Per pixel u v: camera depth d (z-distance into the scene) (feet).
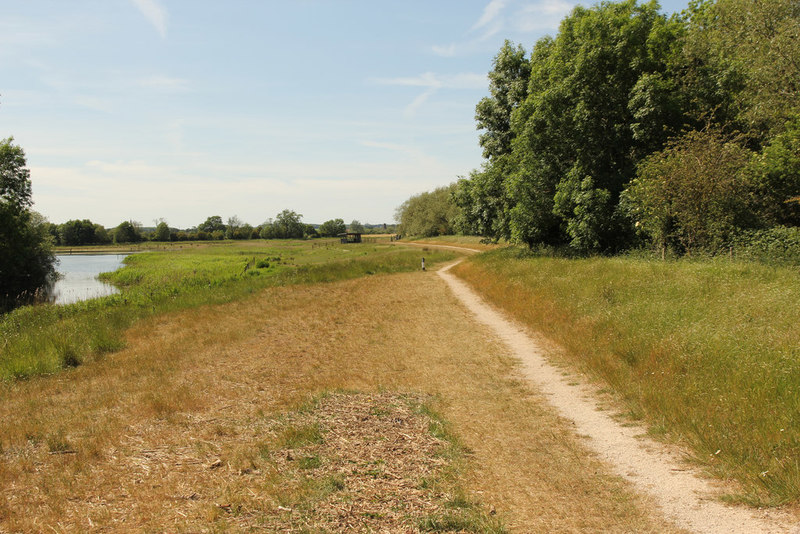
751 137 64.23
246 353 35.96
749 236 47.65
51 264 130.00
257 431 19.89
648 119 64.59
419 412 21.99
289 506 13.50
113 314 53.52
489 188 91.04
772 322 24.38
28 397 26.27
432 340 38.55
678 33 72.84
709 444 16.42
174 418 21.83
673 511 13.19
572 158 74.90
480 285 67.31
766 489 13.42
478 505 13.85
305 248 280.51
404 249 198.70
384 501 13.88
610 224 66.74
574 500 14.15
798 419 16.02
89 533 12.25
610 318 31.94
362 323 46.91
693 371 21.76
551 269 55.16
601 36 68.23
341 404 23.25
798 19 70.08
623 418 20.67
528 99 74.90
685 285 34.55
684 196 48.55
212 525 12.51
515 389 25.79
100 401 24.88
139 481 15.40
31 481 15.69
